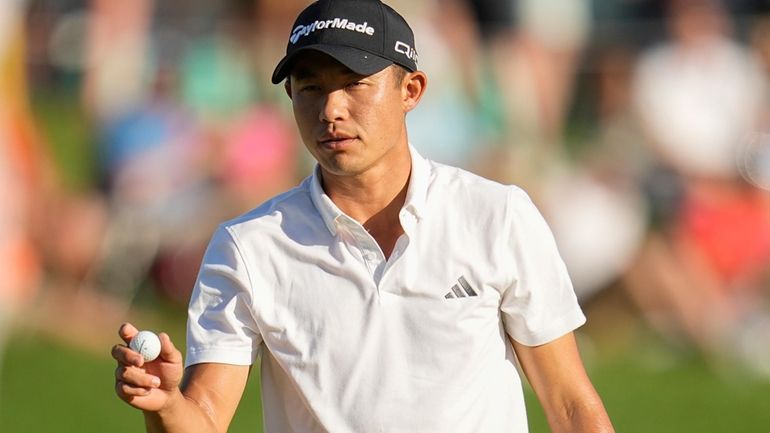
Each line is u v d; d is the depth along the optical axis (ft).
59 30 121.90
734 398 98.94
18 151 111.04
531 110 117.80
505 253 40.34
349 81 39.32
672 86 114.01
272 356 41.06
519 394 41.11
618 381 101.76
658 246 111.24
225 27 118.01
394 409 39.47
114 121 115.44
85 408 94.02
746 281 111.45
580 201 112.06
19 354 105.70
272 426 41.45
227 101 115.85
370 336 39.81
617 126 115.44
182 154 114.11
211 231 114.21
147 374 36.52
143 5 120.26
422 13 114.21
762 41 117.08
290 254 40.63
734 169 112.68
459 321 39.86
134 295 114.42
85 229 113.50
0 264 108.37
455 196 40.96
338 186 41.01
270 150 114.93
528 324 40.81
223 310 40.55
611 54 117.91
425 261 40.09
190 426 38.60
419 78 41.19
